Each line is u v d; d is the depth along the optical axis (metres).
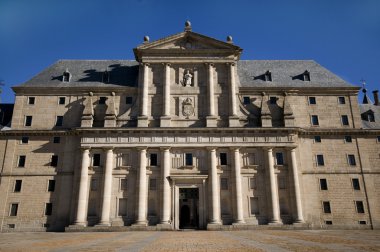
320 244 20.94
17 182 48.50
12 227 46.53
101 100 52.88
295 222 45.62
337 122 53.06
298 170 49.12
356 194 49.41
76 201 46.03
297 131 50.06
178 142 47.88
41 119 51.69
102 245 21.61
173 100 51.31
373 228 47.38
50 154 49.72
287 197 47.59
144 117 49.19
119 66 58.66
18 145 50.00
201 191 46.66
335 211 48.53
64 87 52.94
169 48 52.69
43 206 47.44
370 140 52.03
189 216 58.72
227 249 18.45
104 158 47.38
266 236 29.56
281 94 54.09
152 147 47.66
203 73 52.62
